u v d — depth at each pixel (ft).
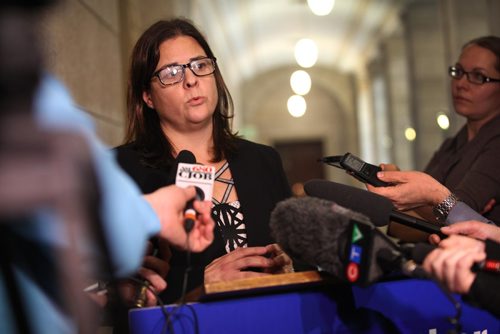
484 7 26.99
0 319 2.92
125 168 6.63
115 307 5.04
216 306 4.42
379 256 3.98
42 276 2.98
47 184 2.63
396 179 6.44
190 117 6.70
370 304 4.59
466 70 8.79
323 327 4.52
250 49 58.75
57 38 9.30
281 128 71.92
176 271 5.86
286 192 7.11
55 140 2.69
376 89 59.00
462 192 7.82
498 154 8.05
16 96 2.59
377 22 49.29
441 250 3.91
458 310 3.97
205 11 38.42
